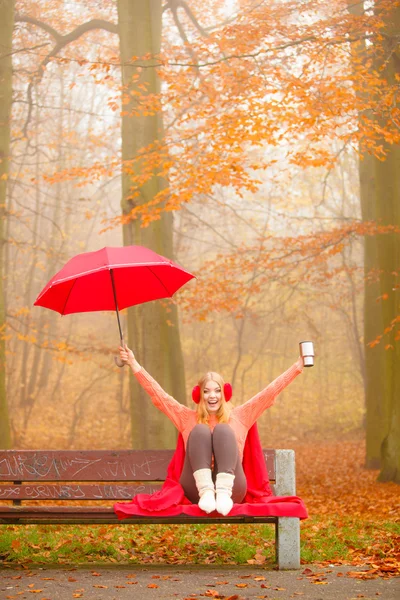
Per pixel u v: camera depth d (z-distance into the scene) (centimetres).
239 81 1230
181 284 550
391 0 1222
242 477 496
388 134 1095
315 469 1792
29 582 444
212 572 480
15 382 2753
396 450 1334
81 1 1761
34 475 514
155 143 1263
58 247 2766
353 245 2772
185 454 513
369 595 404
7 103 1509
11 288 2869
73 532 687
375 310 1692
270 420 2873
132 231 1318
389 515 903
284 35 1262
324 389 3083
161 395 523
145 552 571
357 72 1193
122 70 1377
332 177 2689
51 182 1370
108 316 2883
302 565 504
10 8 1513
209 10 1773
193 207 2747
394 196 1340
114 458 520
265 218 3106
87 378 2966
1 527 725
